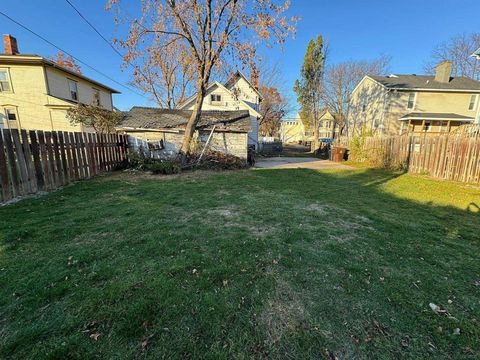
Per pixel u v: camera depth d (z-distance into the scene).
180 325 1.81
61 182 6.69
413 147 10.19
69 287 2.20
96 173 8.70
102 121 12.53
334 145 18.56
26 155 5.51
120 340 1.67
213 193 6.03
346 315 1.96
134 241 3.16
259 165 13.49
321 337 1.74
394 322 1.89
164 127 12.42
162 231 3.50
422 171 9.71
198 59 9.99
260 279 2.40
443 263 2.79
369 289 2.29
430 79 21.95
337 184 7.65
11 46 14.98
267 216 4.28
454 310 2.04
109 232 3.45
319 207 4.94
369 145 13.77
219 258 2.78
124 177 8.38
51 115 15.27
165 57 20.17
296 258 2.82
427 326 1.86
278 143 26.27
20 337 1.68
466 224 4.09
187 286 2.26
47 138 6.14
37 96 14.95
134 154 10.59
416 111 20.16
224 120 13.84
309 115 35.81
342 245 3.19
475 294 2.26
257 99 22.45
